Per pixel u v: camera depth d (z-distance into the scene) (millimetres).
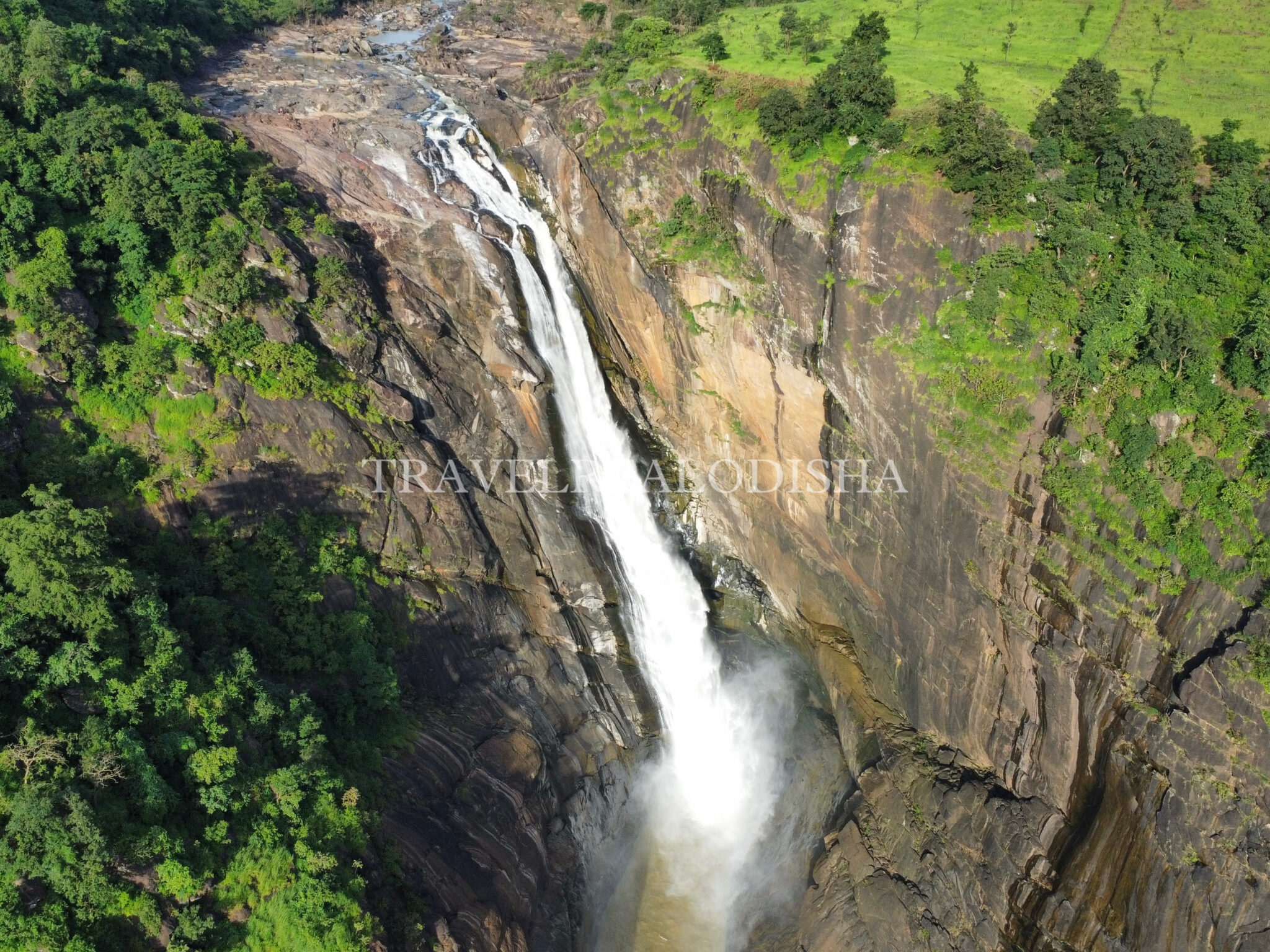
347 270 46125
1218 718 31281
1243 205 37812
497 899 35062
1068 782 36125
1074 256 38156
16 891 24031
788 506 50250
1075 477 36125
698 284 50125
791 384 47406
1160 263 37531
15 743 26344
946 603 40875
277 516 39688
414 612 41906
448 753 38094
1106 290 37750
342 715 35812
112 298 40406
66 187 40656
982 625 39469
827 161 44375
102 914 25172
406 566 43250
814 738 47188
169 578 35062
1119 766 33750
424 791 35938
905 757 42000
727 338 49594
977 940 35656
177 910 26516
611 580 50469
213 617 33906
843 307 43656
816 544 49031
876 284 42531
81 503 35219
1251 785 30406
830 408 45812
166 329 40688
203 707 30141
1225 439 34125
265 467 40281
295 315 43719
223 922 27438
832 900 39219
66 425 36438
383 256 50531
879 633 45688
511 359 50438
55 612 28547
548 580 49250
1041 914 34250
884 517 43719
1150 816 32344
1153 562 34031
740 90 49625
